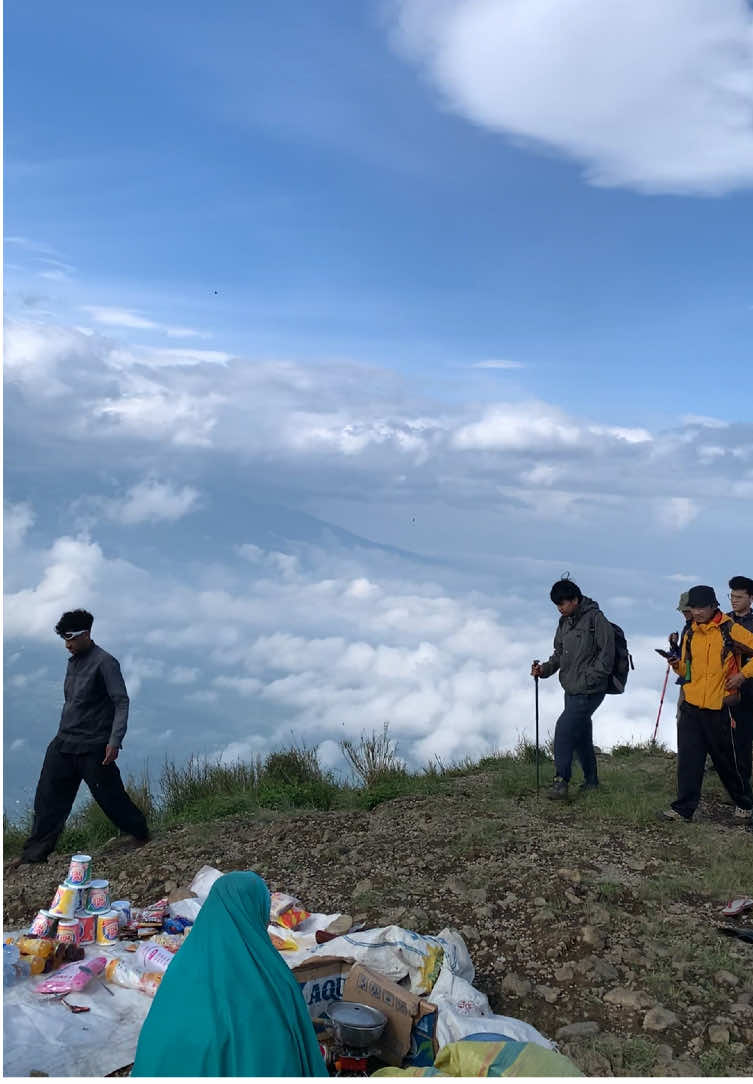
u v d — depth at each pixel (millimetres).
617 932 4453
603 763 9453
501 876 5234
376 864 5633
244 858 5980
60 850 7086
